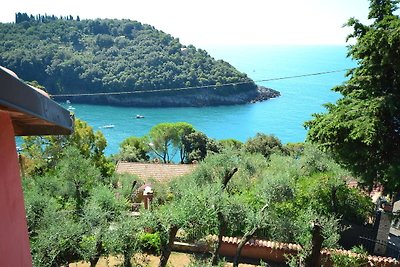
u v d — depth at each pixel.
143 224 12.20
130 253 11.96
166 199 20.64
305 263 11.62
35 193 13.70
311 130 12.80
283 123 101.06
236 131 91.81
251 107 118.81
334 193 17.55
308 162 21.17
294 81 196.25
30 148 25.08
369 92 12.16
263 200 14.74
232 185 18.02
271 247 15.67
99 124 91.75
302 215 14.11
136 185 25.44
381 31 10.62
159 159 48.38
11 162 2.34
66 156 20.58
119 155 44.72
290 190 14.62
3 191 2.17
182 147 47.28
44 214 12.93
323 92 157.38
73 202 16.89
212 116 104.56
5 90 1.56
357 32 12.33
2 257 2.10
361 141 11.07
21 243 2.48
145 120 97.12
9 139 2.31
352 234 16.89
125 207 15.02
